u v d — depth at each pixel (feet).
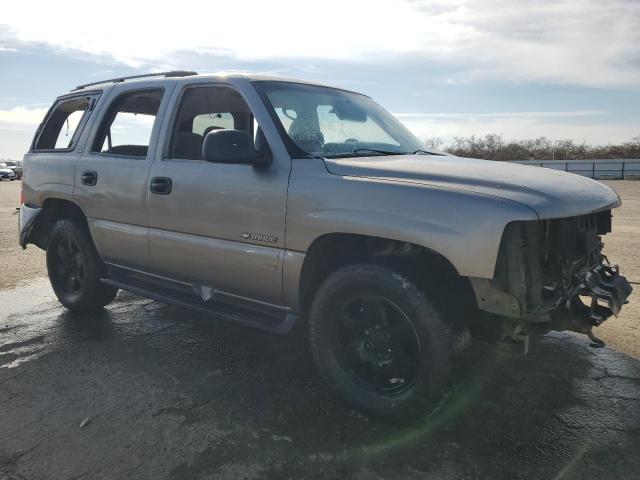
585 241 9.55
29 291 18.65
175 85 12.78
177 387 10.87
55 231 15.61
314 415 9.74
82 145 14.75
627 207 49.14
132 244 13.20
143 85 13.74
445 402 8.91
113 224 13.70
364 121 12.95
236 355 12.62
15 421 9.46
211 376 11.41
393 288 8.92
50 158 15.69
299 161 10.21
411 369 9.29
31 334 14.06
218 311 11.65
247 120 13.56
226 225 11.05
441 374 8.68
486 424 9.41
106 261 14.56
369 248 9.64
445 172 9.34
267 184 10.37
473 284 8.39
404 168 9.62
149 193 12.53
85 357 12.46
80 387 10.85
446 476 7.95
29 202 16.51
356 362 9.93
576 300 9.36
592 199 9.33
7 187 96.63
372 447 8.70
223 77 11.87
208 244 11.42
